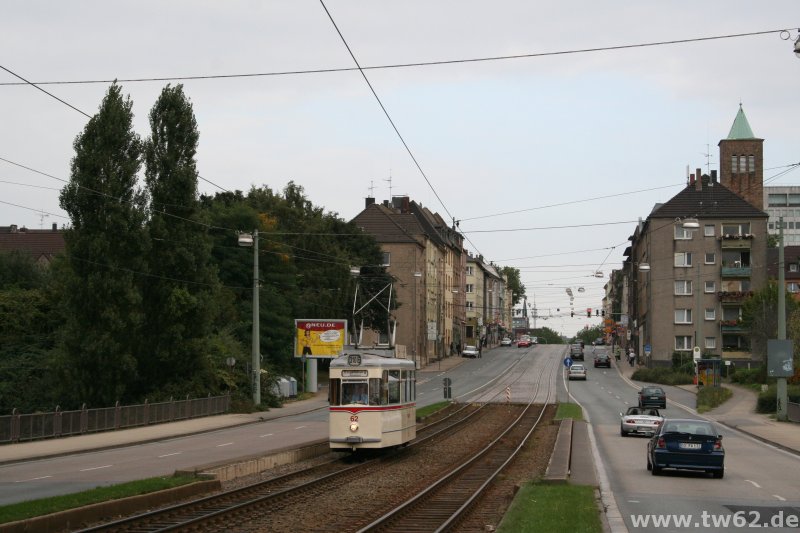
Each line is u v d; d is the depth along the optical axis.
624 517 16.31
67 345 48.03
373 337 97.81
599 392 77.94
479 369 107.88
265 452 28.94
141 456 30.22
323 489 22.08
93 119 49.50
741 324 88.50
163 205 51.62
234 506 17.97
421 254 113.00
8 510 15.65
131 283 48.78
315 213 89.12
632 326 130.00
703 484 22.09
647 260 101.81
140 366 50.69
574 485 20.41
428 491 20.89
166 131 52.53
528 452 33.12
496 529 14.54
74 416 38.16
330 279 83.62
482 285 174.38
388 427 30.72
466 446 35.94
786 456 30.97
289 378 69.75
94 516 16.53
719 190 99.69
